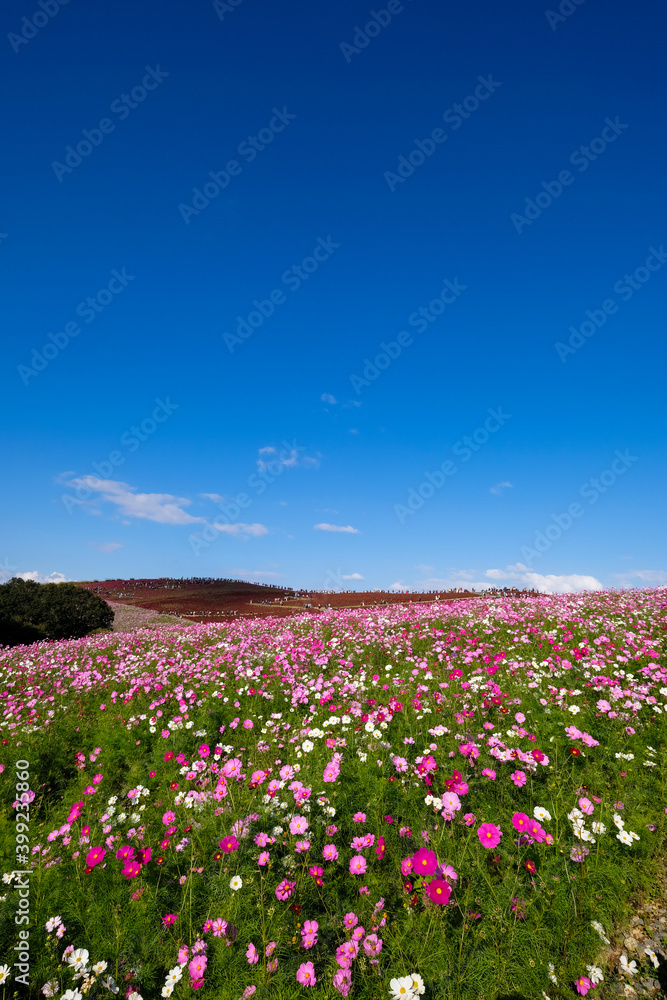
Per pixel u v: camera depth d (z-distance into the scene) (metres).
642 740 5.14
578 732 4.71
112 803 5.10
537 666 7.52
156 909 3.61
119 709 8.45
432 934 3.12
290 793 4.59
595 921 3.21
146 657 13.17
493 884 3.51
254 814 4.25
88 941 3.39
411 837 4.05
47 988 2.96
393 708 5.95
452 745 5.22
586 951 3.07
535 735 5.26
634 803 4.22
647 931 3.27
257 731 7.05
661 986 2.87
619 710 5.66
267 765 5.62
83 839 4.27
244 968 3.07
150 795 5.42
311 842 3.99
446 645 9.98
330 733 5.96
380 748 5.26
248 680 9.23
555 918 3.22
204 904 3.63
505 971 2.94
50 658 14.82
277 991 2.89
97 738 7.25
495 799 4.35
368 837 3.80
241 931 3.29
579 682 6.61
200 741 6.84
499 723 5.71
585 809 3.70
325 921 3.40
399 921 3.29
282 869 3.78
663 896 3.50
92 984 2.99
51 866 4.02
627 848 3.79
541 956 3.02
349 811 4.38
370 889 3.51
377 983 2.89
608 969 3.04
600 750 4.95
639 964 3.04
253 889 3.60
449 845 3.85
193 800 4.77
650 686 6.23
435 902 3.11
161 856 4.12
